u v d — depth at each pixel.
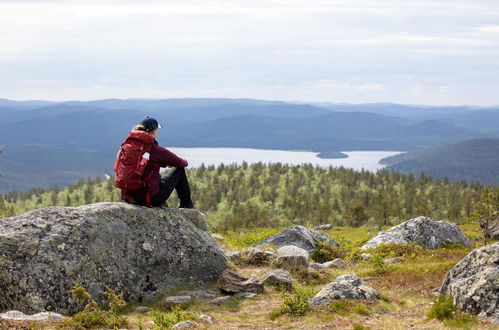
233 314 13.27
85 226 13.69
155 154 14.79
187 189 16.38
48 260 12.81
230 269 16.39
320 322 11.93
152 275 14.70
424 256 26.89
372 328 10.91
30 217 13.61
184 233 15.70
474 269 13.37
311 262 22.44
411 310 13.29
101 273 13.55
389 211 158.00
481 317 11.03
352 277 14.81
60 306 12.64
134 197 15.20
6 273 12.47
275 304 14.29
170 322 11.80
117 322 11.50
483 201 38.88
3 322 10.54
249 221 185.25
